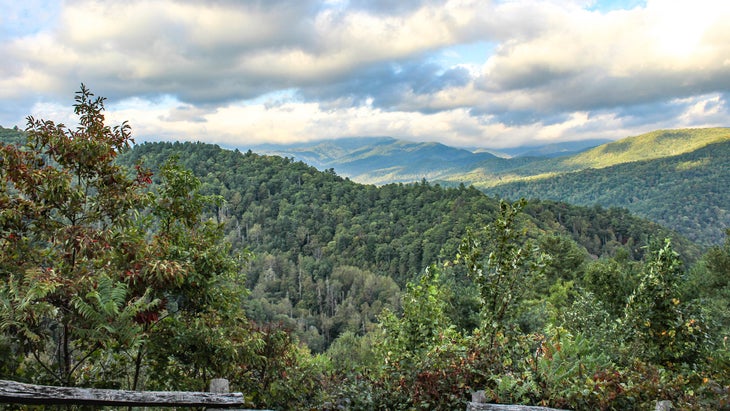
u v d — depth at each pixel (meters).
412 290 6.27
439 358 4.77
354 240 113.88
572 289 20.83
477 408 3.13
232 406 2.77
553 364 4.45
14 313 2.93
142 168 4.44
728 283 16.61
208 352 3.99
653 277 5.78
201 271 4.15
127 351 3.80
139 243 3.99
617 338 6.07
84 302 3.08
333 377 5.03
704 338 5.56
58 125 3.99
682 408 3.44
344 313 77.75
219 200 5.23
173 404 2.55
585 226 107.12
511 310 4.77
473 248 4.88
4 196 3.62
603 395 3.74
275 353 4.77
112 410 3.29
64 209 3.86
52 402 2.19
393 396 4.40
